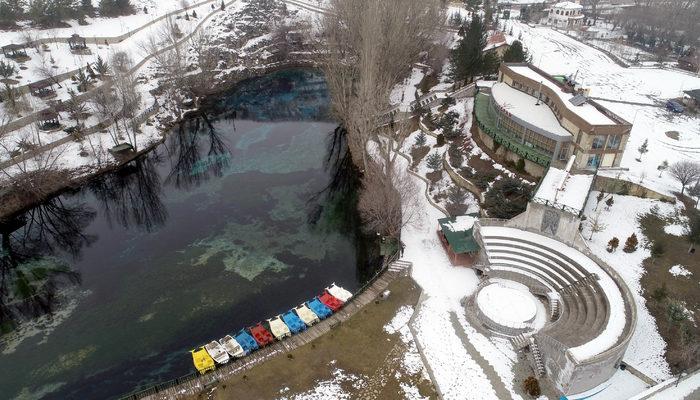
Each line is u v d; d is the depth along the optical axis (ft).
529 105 237.86
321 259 199.62
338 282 185.88
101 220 235.20
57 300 182.70
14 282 193.67
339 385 132.87
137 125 302.86
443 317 155.02
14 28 358.64
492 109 251.19
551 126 214.28
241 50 432.66
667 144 234.79
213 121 337.93
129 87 302.04
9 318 174.40
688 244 173.47
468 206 208.03
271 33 459.32
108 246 213.66
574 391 127.44
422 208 211.61
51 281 193.26
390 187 198.29
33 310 178.19
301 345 145.69
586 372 123.54
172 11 451.12
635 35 458.91
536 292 159.53
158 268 196.95
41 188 243.60
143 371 150.61
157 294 183.01
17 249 215.31
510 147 224.53
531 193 189.37
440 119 281.13
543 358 136.56
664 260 167.12
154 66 368.89
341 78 291.99
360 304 160.66
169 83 345.72
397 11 287.69
